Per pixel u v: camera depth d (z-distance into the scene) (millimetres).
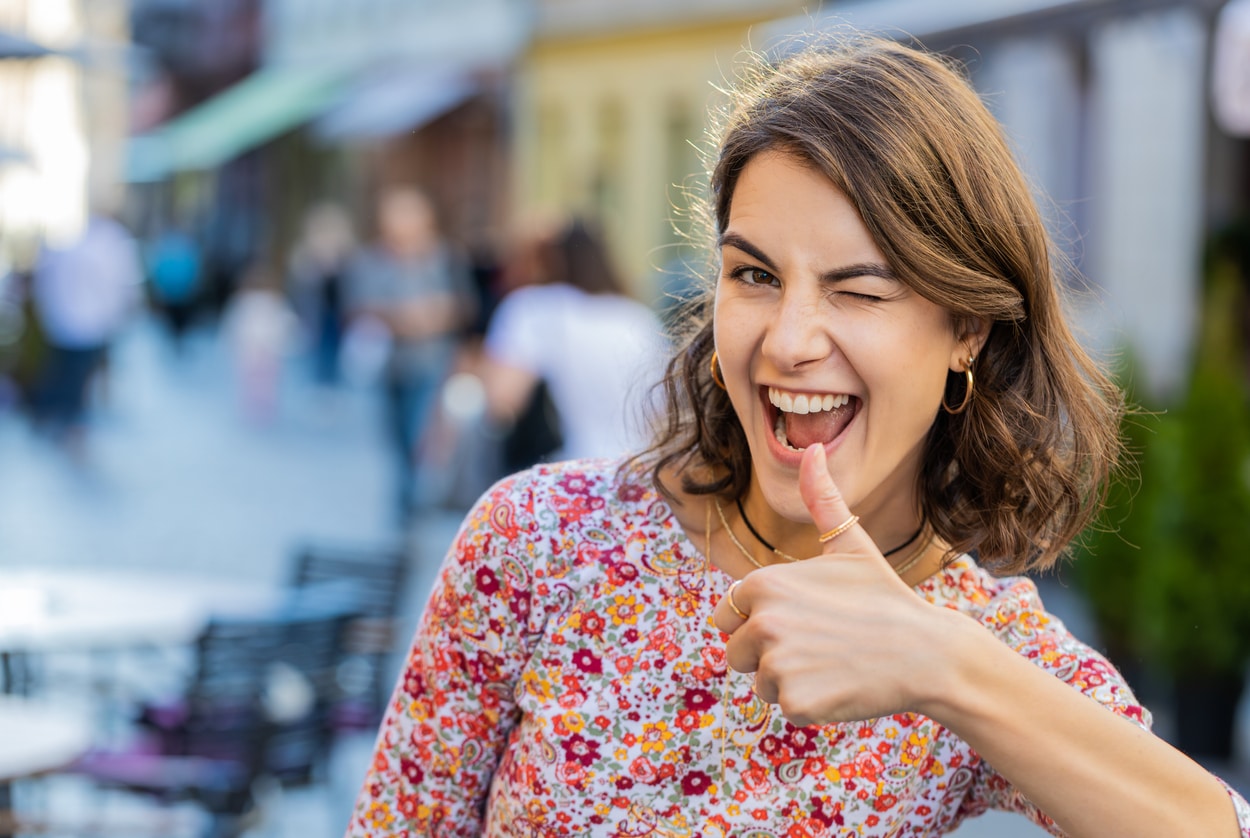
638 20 16609
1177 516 5008
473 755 1533
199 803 3789
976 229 1375
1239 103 5703
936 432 1539
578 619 1492
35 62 10922
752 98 1428
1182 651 5016
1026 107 9227
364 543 9000
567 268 5410
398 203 9969
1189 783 1250
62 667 4945
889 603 1237
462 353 8664
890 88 1360
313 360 19203
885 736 1470
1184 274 8695
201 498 10703
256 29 26484
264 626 3850
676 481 1526
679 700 1474
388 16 22016
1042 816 1464
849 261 1336
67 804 4410
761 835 1457
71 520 9680
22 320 15078
